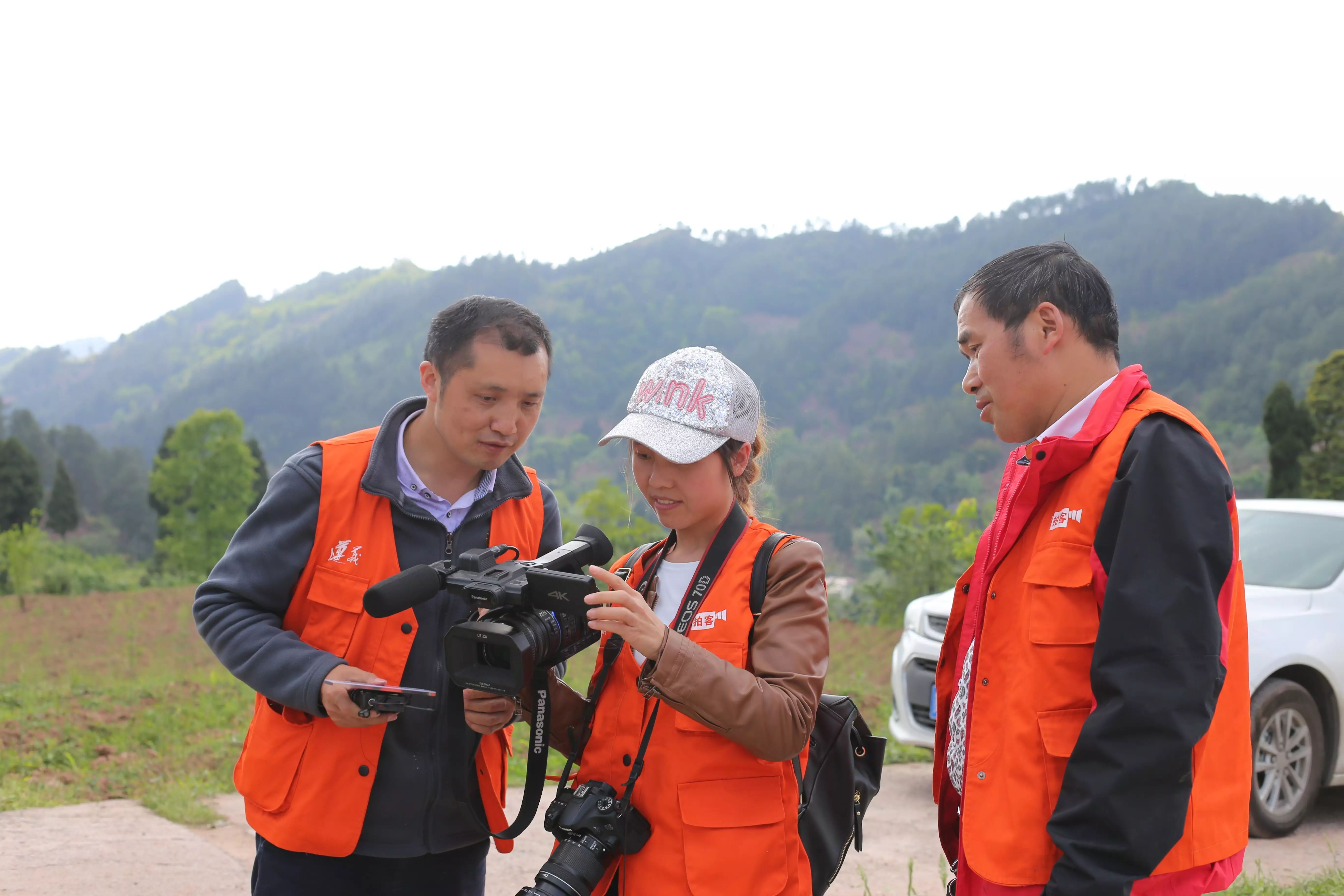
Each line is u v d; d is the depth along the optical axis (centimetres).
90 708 746
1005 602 196
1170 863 175
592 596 182
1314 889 368
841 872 423
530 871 409
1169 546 168
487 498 238
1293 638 482
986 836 186
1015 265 200
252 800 221
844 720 223
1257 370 14638
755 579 203
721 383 208
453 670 191
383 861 226
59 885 358
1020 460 209
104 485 12538
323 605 222
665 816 196
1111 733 164
